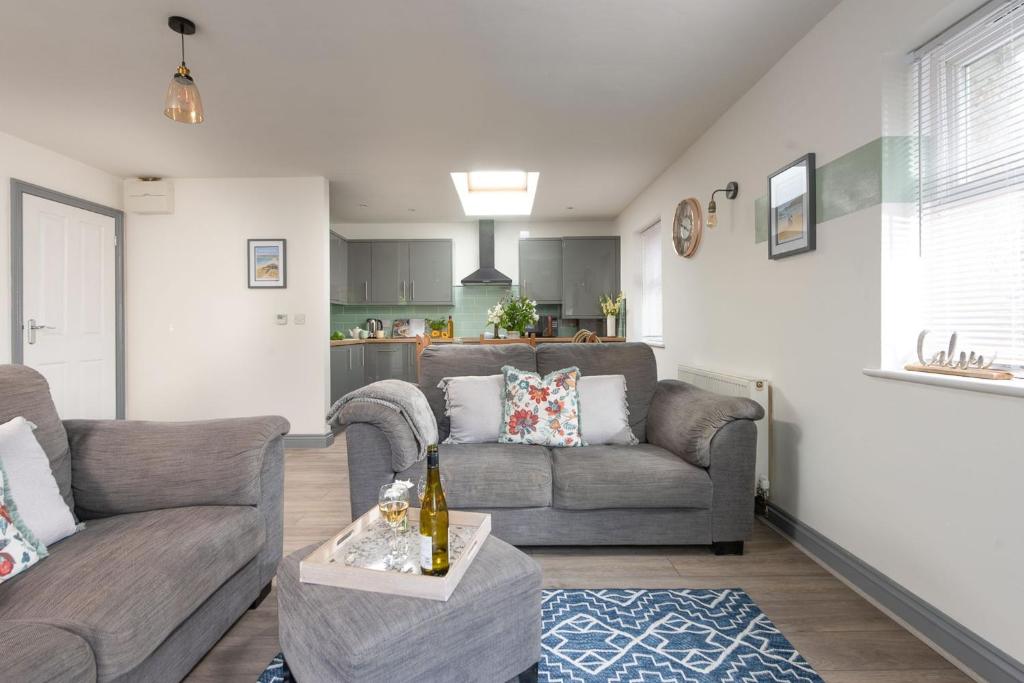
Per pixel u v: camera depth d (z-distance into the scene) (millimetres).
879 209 1880
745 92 2885
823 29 2195
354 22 2188
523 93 2875
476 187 5832
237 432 1789
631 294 5508
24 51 2389
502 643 1301
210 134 3438
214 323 4445
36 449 1480
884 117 1862
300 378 4461
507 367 2795
